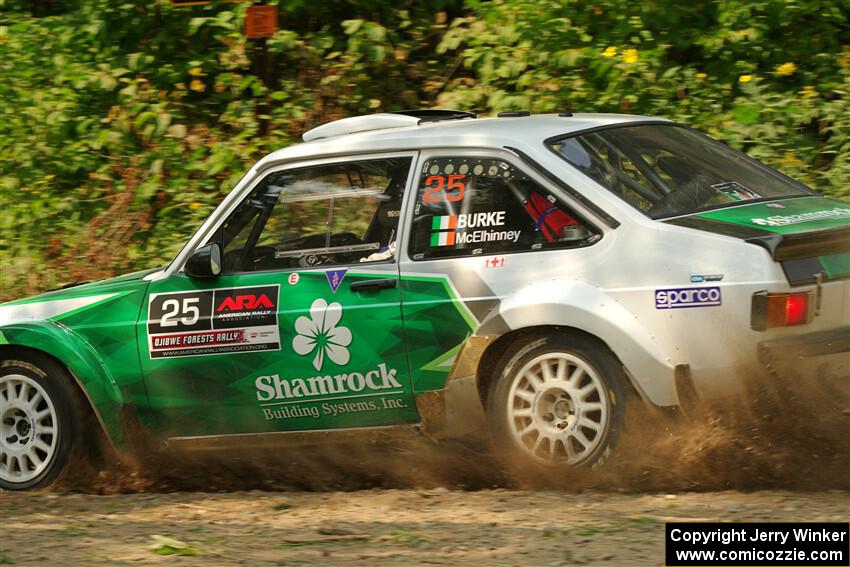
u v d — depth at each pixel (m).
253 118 39.25
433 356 21.16
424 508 19.52
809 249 19.22
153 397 23.58
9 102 40.50
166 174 38.75
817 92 36.47
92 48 41.81
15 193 39.62
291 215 22.98
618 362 19.83
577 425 20.14
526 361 20.59
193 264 22.89
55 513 21.00
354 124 23.91
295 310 22.25
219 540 17.80
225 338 22.84
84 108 41.16
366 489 22.84
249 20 37.81
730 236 19.30
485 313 20.66
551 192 20.72
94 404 23.75
